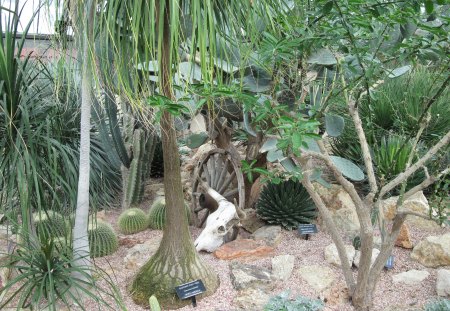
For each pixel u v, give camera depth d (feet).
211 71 3.34
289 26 4.08
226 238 7.11
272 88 5.16
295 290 5.68
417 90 8.37
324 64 4.86
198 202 7.98
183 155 12.34
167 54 4.16
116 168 9.12
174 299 5.31
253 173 7.82
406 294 5.58
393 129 8.66
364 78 4.55
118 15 3.64
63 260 5.05
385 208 7.43
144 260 6.43
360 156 8.26
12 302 5.35
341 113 8.17
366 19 4.06
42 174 5.10
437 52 4.41
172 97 4.15
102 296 5.51
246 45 3.97
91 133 8.99
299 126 3.67
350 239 7.13
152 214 7.90
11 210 5.09
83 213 5.23
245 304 5.33
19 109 4.99
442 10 4.48
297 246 6.98
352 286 5.33
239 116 6.61
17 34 5.12
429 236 6.64
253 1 3.68
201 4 3.75
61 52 4.08
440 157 4.81
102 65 3.82
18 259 4.98
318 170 4.95
